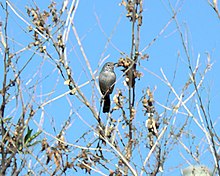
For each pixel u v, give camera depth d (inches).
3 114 534.6
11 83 538.0
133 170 502.9
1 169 510.3
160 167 512.1
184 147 506.6
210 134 475.5
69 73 559.2
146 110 548.4
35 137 538.9
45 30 569.6
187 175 498.9
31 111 528.7
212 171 493.0
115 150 513.0
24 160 514.3
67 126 542.3
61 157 537.0
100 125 553.0
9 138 525.3
